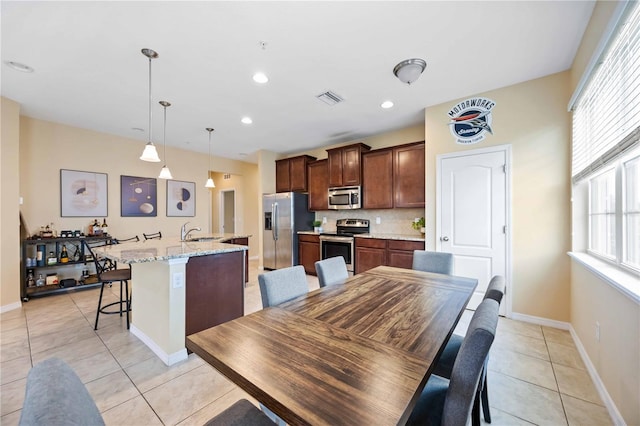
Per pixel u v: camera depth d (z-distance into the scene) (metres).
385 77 2.68
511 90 2.85
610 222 1.96
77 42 2.13
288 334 1.11
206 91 2.98
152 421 1.53
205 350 0.98
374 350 0.98
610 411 1.54
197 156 5.85
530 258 2.78
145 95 3.08
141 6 1.77
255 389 0.78
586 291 2.07
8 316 3.02
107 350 2.29
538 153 2.73
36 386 0.59
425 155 3.54
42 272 3.92
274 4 1.75
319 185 5.24
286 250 5.28
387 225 4.64
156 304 2.25
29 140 3.78
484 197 3.01
